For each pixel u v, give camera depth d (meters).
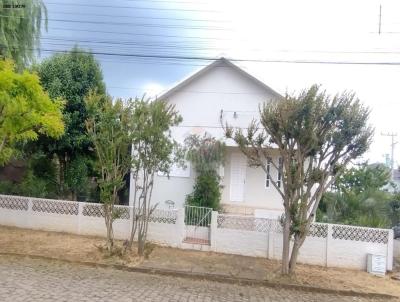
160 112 11.14
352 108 10.12
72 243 12.27
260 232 12.40
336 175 10.57
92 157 18.19
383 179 21.94
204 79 18.09
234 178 18.55
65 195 17.55
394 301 9.59
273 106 10.62
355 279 10.95
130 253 11.40
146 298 7.81
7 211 13.94
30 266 9.80
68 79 17.31
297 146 10.32
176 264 11.02
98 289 8.14
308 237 12.15
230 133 11.88
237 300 8.48
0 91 10.47
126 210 13.04
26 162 18.41
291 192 10.46
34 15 16.45
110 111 11.00
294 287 9.98
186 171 17.34
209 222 13.20
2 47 15.35
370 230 11.95
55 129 12.26
